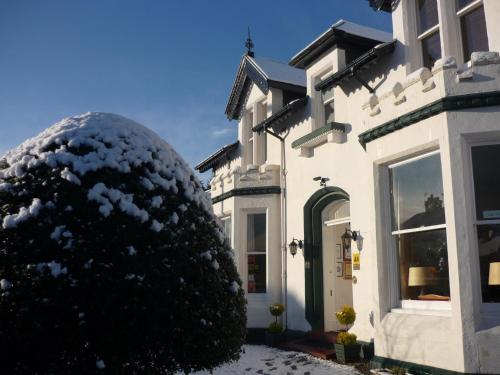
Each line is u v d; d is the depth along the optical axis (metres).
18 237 4.01
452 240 5.68
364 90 8.94
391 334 6.37
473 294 5.49
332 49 10.09
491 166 5.84
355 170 8.97
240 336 4.84
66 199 4.18
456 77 5.98
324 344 9.26
